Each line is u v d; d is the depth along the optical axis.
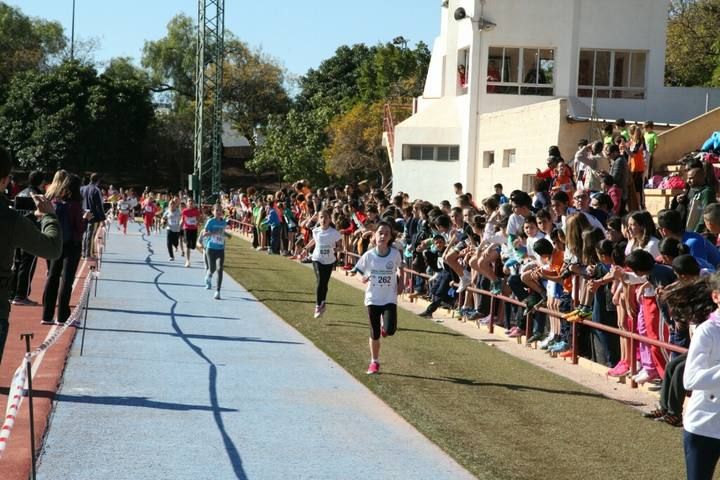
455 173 34.91
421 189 35.38
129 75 88.44
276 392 10.02
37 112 72.94
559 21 32.25
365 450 7.86
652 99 32.47
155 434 8.08
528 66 32.75
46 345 7.52
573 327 12.32
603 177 16.48
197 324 14.77
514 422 8.88
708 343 5.03
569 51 32.25
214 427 8.42
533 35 32.38
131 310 15.93
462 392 10.21
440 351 12.98
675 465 7.52
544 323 13.62
